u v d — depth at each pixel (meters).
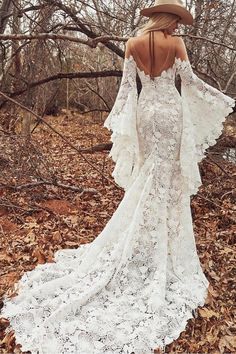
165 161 3.87
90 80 15.70
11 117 8.31
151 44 3.71
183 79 3.82
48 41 8.26
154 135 3.81
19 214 5.73
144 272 3.79
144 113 3.82
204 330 3.52
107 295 3.62
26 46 8.06
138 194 3.90
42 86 11.69
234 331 3.56
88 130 15.13
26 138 6.67
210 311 3.66
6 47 7.84
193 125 3.92
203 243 5.04
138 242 3.85
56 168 8.16
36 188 6.54
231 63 8.27
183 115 3.84
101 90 14.19
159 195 3.87
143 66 3.77
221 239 5.23
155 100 3.80
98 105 16.58
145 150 3.89
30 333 3.32
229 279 4.31
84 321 3.35
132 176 4.00
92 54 12.88
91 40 5.66
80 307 3.47
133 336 3.23
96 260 3.88
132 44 3.78
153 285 3.63
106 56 13.55
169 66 3.77
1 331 3.42
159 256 3.83
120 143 3.90
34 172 6.51
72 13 7.15
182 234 3.94
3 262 4.46
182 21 3.80
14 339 3.31
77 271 3.87
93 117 17.19
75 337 3.22
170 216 3.94
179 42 3.74
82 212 5.91
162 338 3.28
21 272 4.23
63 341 3.20
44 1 7.41
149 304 3.46
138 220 3.81
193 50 7.46
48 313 3.47
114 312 3.44
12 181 6.50
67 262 4.20
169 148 3.85
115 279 3.71
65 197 6.45
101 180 7.52
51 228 5.29
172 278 3.82
